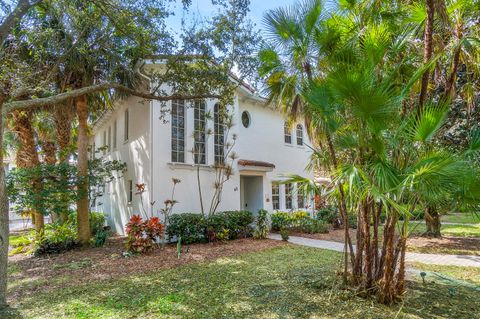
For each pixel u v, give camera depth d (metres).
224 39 8.84
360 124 4.91
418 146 4.79
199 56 9.05
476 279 6.87
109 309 5.34
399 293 5.41
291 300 5.58
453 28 5.30
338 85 4.59
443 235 13.33
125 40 9.45
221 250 10.34
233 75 10.81
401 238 5.25
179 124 12.59
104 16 8.91
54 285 6.82
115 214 15.59
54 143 14.88
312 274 7.14
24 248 11.34
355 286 5.75
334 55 5.45
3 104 5.93
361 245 5.73
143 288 6.47
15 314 5.20
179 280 7.00
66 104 11.45
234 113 14.34
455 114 9.33
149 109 11.84
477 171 4.05
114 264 8.59
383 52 5.01
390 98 4.54
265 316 4.95
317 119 5.86
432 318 4.82
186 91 9.78
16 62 8.27
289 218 15.15
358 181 4.40
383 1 5.73
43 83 8.34
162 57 9.27
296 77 6.43
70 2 8.42
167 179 11.90
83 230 11.16
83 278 7.31
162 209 11.41
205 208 12.95
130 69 10.80
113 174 15.89
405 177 4.38
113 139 16.86
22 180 10.03
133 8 8.20
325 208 16.02
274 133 16.80
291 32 5.93
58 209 10.62
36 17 8.70
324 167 6.69
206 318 4.93
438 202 4.54
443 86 6.95
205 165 13.10
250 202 16.11
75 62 9.88
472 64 5.69
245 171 14.66
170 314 5.11
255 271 7.66
